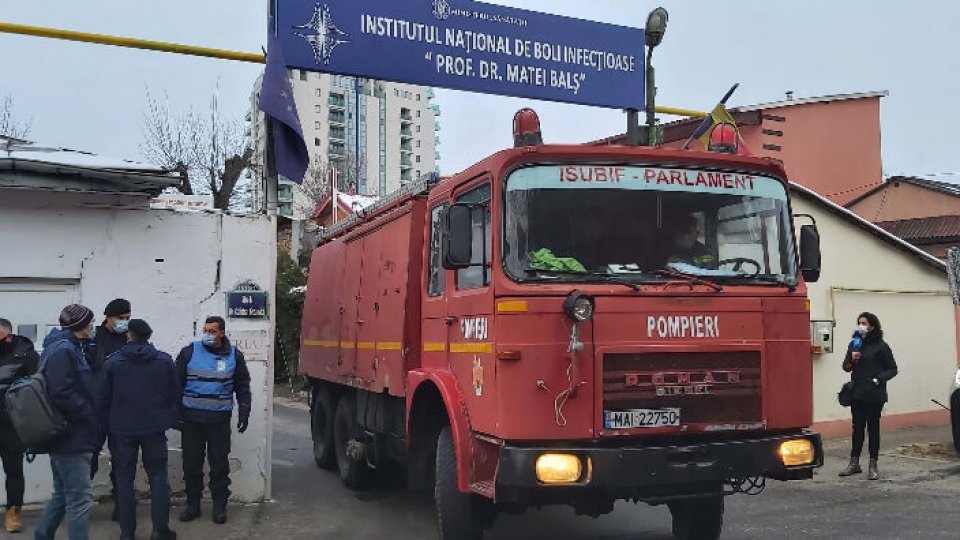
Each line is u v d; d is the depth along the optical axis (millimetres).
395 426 7977
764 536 7203
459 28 10375
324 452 10930
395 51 9969
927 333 14102
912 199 24344
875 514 8000
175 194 12258
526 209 5441
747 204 5844
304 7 9438
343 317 9727
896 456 11133
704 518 6684
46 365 5941
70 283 8250
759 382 5488
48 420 5852
